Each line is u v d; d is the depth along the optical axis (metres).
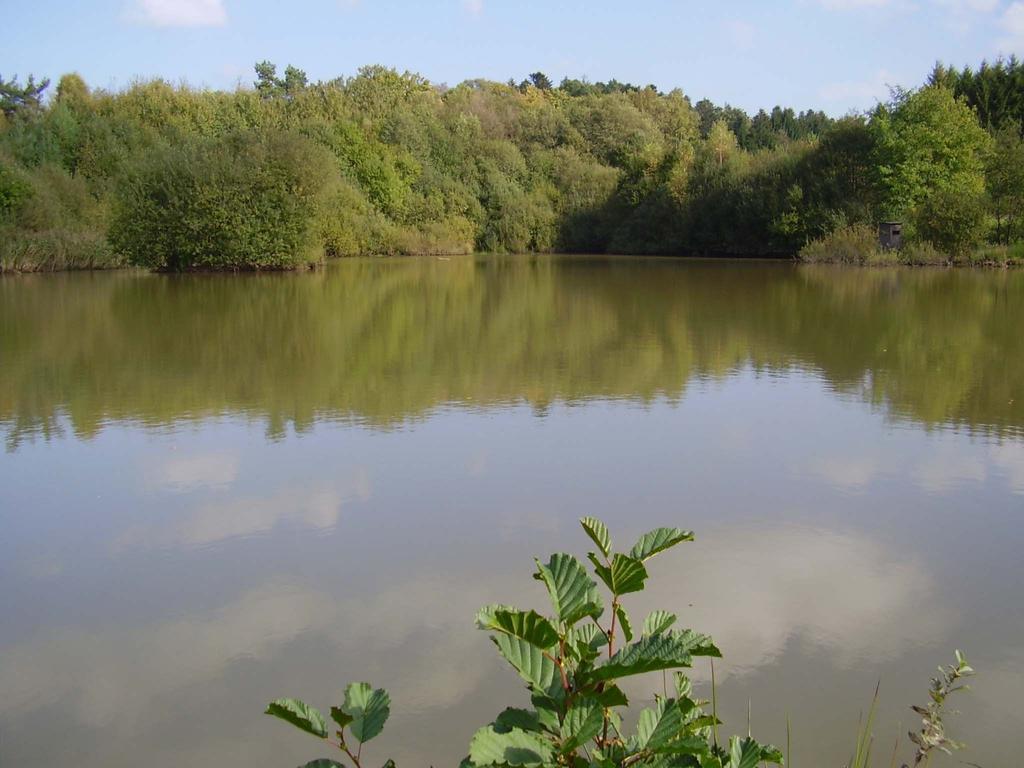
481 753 1.22
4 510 4.52
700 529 4.08
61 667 2.98
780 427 6.02
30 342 10.09
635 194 36.47
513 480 4.85
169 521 4.32
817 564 3.68
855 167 27.48
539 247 37.69
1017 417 6.27
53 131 27.78
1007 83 30.09
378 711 1.37
